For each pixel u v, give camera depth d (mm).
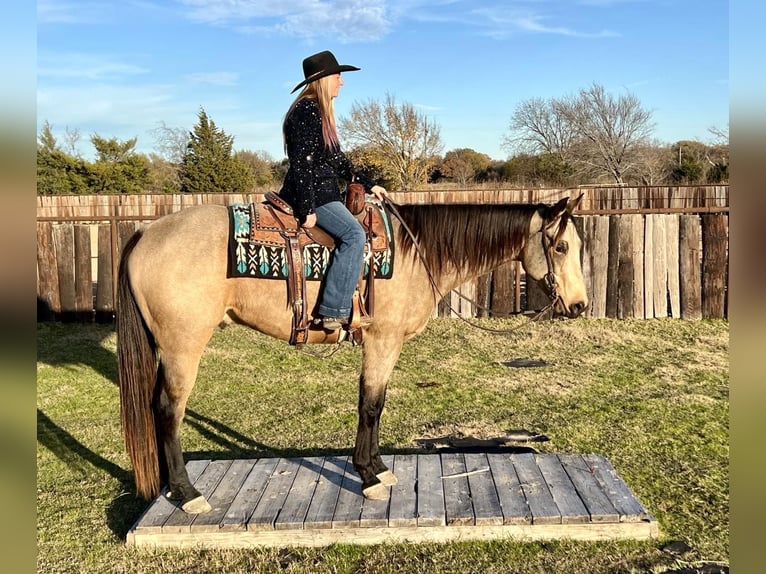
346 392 6129
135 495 3939
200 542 3260
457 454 4098
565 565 3049
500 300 9133
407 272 3482
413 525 3240
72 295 9500
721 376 6344
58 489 4043
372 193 3656
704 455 4359
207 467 3992
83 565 3135
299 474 3867
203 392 6152
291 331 3354
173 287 3158
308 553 3205
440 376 6578
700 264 8828
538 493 3500
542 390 6004
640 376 6395
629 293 8930
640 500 3705
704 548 3174
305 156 3148
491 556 3127
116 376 6883
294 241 3266
